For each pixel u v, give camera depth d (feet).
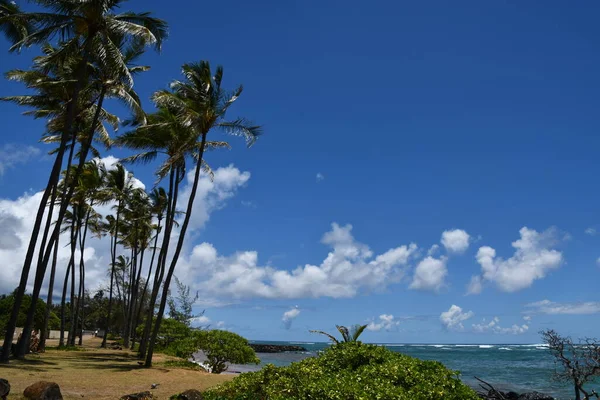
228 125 73.10
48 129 83.05
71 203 106.32
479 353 331.16
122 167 124.06
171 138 80.69
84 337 186.09
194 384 51.11
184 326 120.67
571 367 43.91
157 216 125.39
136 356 90.89
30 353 80.48
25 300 117.60
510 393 74.79
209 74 72.90
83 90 75.00
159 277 84.69
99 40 65.10
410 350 415.23
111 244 144.66
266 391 30.66
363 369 29.73
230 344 80.53
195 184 73.31
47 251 67.87
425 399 24.61
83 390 43.32
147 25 69.56
